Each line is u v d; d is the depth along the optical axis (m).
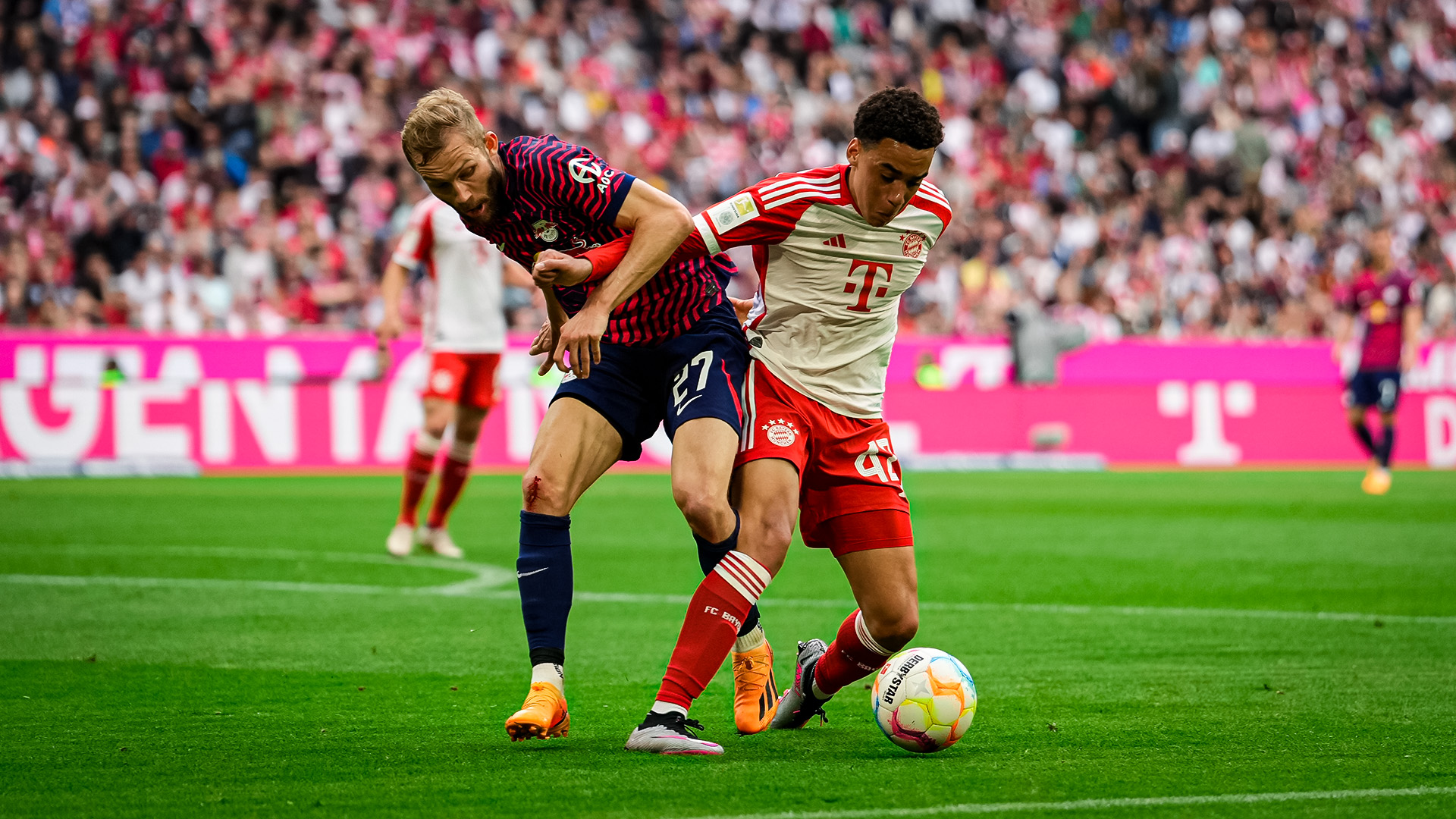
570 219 13.90
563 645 13.73
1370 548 32.91
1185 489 50.28
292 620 21.81
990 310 71.19
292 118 67.31
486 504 43.00
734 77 80.62
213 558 29.47
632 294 13.62
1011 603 24.12
